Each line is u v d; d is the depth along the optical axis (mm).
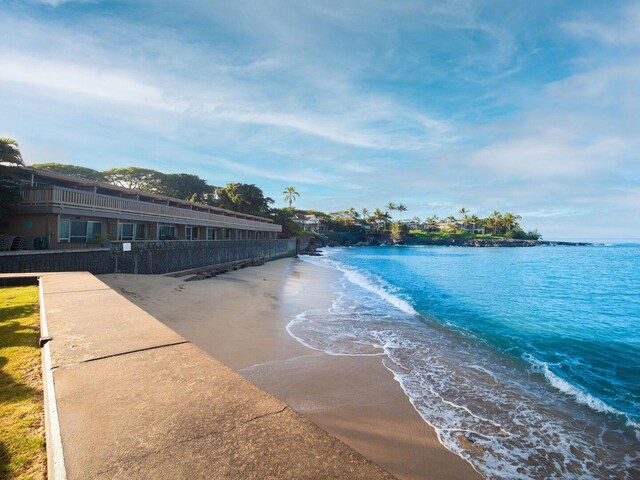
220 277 24172
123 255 16844
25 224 16547
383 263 52062
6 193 15289
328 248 109062
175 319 11352
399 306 17078
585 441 5820
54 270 12992
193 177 64375
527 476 4938
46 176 18922
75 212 17125
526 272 39344
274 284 22891
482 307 18188
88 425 1971
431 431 5914
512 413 6645
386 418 6270
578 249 123312
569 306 19344
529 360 9781
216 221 34156
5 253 11414
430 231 159250
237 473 1571
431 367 8828
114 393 2371
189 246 23531
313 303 16953
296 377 7805
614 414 6727
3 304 6613
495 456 5336
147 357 3066
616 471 5133
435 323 13820
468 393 7438
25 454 2184
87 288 6801
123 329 3941
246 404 2246
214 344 9469
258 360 8664
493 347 10914
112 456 1697
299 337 10758
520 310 17766
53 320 4328
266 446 1793
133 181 60156
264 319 12703
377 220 157875
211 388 2471
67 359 2996
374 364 8820
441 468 5020
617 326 14609
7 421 2539
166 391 2416
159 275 19141
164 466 1624
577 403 7137
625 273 38875
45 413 2461
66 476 1546
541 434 5980
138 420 2029
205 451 1743
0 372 3424
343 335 11328
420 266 46750
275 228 59125
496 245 145750
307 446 1801
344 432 5793
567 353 10727
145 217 22781
